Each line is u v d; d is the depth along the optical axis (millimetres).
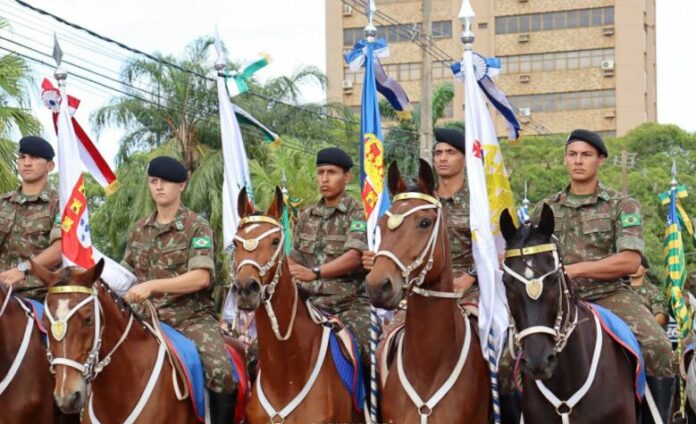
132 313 7535
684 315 10688
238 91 9914
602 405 6938
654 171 40000
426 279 6961
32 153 8898
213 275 8133
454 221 8133
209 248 8062
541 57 56906
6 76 16484
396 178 7004
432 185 6938
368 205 8602
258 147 27000
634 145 45312
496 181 8086
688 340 9359
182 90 25953
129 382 7391
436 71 54344
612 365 7074
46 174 9047
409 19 55094
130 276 7965
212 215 24266
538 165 38688
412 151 29344
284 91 28578
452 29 54844
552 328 6297
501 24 57594
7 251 9000
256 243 7148
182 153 26109
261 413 7566
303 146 27938
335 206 8625
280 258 7281
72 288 6812
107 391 7344
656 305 12078
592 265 7266
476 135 7828
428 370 7152
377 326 7824
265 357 7531
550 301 6305
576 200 7770
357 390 7965
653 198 38031
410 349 7223
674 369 7680
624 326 7324
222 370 7836
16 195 9016
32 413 8023
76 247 8250
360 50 9164
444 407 7113
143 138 26875
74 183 8344
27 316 8141
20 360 7957
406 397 7215
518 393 7590
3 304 7871
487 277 7469
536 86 56875
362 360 8250
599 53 56281
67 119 8445
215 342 7984
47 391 8156
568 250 7758
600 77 56062
